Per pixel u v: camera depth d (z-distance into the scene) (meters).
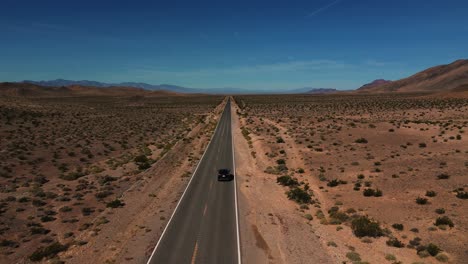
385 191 32.47
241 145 65.69
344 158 48.28
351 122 85.12
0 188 34.06
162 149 62.19
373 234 23.23
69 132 72.56
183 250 21.56
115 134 76.19
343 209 28.97
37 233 24.02
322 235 24.06
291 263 19.89
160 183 38.62
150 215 28.12
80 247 21.92
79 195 32.50
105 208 29.81
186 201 31.97
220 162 50.34
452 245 20.56
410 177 35.72
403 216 25.98
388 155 47.75
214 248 21.88
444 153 45.28
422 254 19.66
